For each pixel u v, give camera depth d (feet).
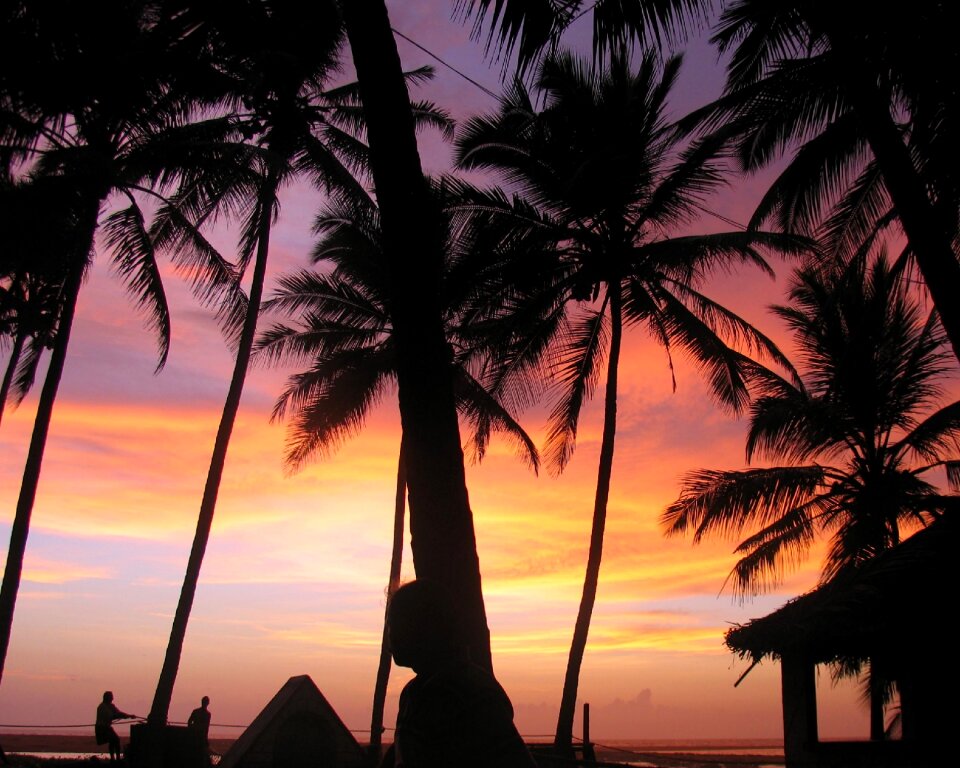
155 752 59.31
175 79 59.52
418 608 7.35
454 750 6.81
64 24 48.16
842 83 35.19
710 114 39.29
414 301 15.81
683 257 67.87
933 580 33.86
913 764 35.45
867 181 47.32
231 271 71.05
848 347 66.18
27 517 58.90
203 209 73.72
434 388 15.30
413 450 14.99
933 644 35.19
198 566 63.98
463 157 68.59
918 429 64.90
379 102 17.04
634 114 67.00
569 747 57.82
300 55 62.64
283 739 41.86
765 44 42.16
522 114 68.23
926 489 64.59
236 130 71.56
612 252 68.80
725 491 65.41
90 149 56.90
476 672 7.21
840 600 34.76
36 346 68.03
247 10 58.49
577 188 66.03
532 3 21.61
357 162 79.41
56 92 50.19
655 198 67.51
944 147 30.58
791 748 40.34
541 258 67.67
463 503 14.70
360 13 17.65
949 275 29.25
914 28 30.42
